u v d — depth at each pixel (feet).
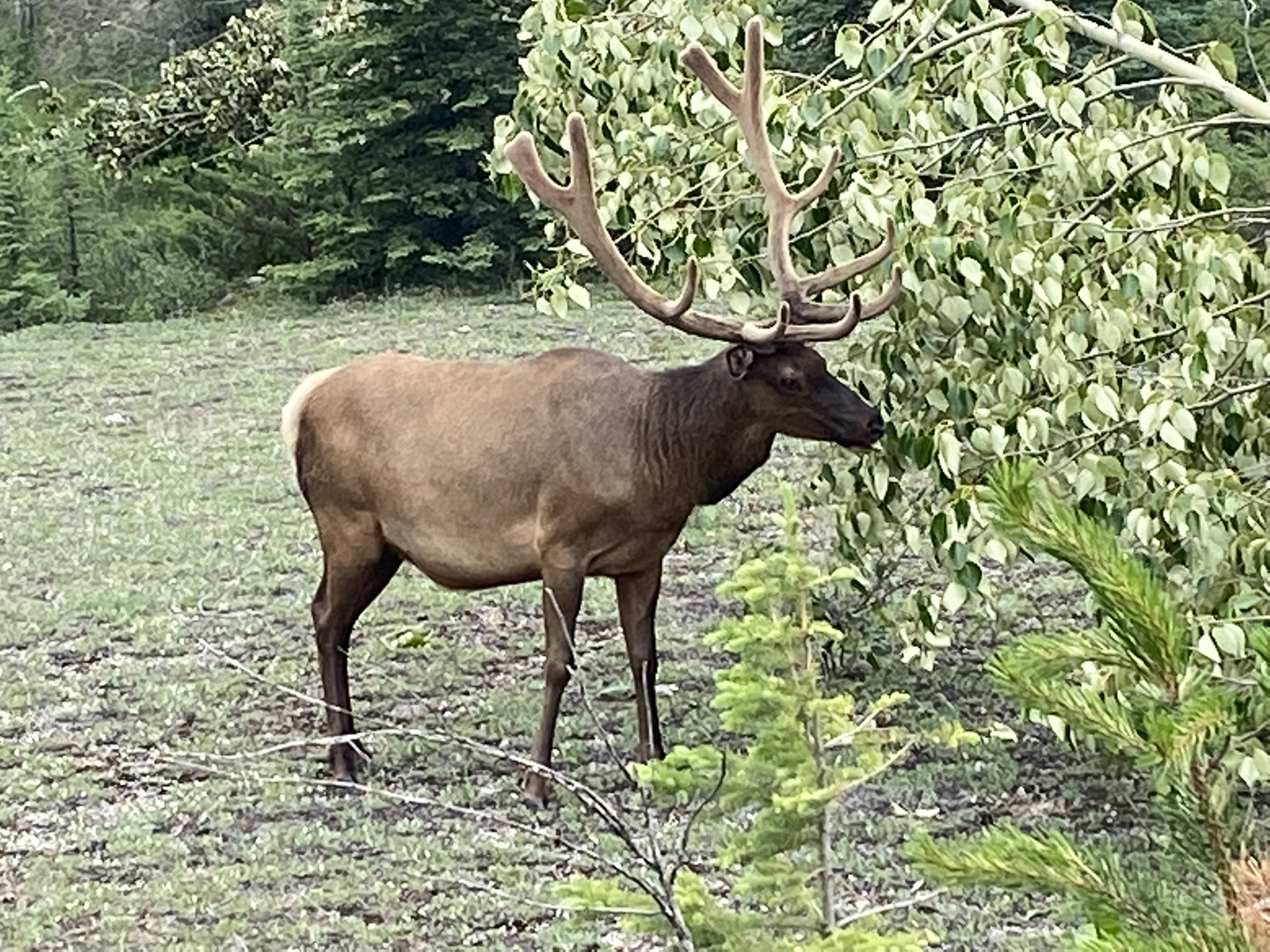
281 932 17.49
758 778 9.05
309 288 70.18
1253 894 6.80
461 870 18.93
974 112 17.57
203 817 20.63
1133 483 18.15
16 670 26.73
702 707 24.21
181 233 73.36
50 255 69.87
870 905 17.11
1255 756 14.44
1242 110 17.29
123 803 21.27
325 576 22.08
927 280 18.47
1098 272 18.38
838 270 19.17
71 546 34.35
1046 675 7.38
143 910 18.13
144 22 101.50
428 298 68.13
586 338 56.08
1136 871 7.89
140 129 77.56
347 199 69.92
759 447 20.15
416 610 29.71
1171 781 7.00
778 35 19.93
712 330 19.53
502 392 21.02
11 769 22.50
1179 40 47.50
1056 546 7.20
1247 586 17.16
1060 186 17.89
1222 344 16.06
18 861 19.63
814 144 19.17
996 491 7.33
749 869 9.52
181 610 30.01
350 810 20.71
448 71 68.39
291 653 27.45
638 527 20.57
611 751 10.22
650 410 20.29
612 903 9.16
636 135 20.35
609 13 20.25
